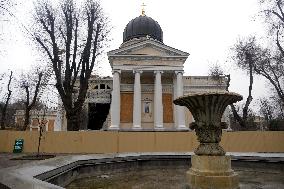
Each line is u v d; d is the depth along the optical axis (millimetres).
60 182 7859
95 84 49406
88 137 26938
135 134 26953
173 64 42406
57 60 28062
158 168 12883
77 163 9680
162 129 39344
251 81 34906
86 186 8305
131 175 10727
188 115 42656
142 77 45406
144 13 53812
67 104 27703
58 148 26688
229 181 7148
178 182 9055
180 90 41375
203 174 7242
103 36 30312
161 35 52094
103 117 50000
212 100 7621
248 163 11797
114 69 41688
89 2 29672
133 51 42500
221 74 43031
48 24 28359
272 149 26281
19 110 60625
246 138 26625
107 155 12250
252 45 35781
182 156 13203
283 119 38000
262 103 47656
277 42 30422
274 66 32250
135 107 40562
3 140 26969
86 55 28703
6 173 5699
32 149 26719
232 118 47688
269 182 8797
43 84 34969
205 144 7625
